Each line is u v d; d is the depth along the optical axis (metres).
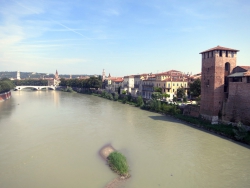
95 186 35.41
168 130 68.38
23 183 36.38
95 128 71.38
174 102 103.50
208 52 73.94
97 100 155.12
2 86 161.50
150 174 39.50
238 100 64.06
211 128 67.00
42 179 37.62
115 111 104.62
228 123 67.50
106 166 42.62
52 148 52.50
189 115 84.88
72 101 148.75
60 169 41.34
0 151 50.41
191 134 63.84
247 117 61.06
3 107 118.19
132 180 37.28
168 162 44.59
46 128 71.31
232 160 45.44
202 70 77.31
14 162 44.50
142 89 141.75
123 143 56.25
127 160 45.53
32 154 48.69
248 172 40.28
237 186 35.66
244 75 61.72
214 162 44.56
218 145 54.22
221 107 71.19
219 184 36.28
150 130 68.50
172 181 37.12
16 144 55.25
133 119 85.19
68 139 59.59
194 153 49.22
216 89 71.12
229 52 72.12
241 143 55.62
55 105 127.50
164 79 122.69
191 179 37.81
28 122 80.12
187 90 118.31
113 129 70.00
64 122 80.31
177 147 53.06
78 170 40.94
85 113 99.38
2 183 36.38
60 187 35.16
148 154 48.78
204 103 75.94
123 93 153.62
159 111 99.38
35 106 123.19
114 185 35.62
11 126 73.75
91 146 53.94
